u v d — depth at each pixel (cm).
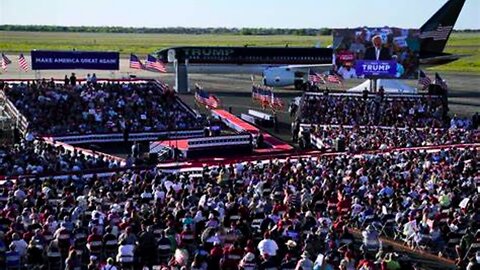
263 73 11594
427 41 10962
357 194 3794
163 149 6288
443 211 3500
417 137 6350
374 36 8906
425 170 4369
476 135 6406
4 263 2689
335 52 9031
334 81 9069
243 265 2592
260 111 9119
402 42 8888
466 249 3128
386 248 3061
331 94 8162
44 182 3866
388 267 2639
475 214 3378
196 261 2594
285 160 5059
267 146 6944
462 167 4634
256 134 7119
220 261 2677
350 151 5516
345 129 6944
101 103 7575
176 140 6506
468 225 3306
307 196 3616
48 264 2802
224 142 6500
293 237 2973
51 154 5034
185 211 3209
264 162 5075
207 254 2734
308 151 6244
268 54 11844
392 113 7619
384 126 7262
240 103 9881
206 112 8900
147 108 7756
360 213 3488
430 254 3294
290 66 11575
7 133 6675
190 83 12525
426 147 5631
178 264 2616
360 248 3102
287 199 3584
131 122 7269
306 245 2786
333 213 3581
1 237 2812
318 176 4172
